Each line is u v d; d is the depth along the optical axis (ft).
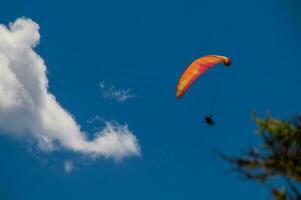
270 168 95.04
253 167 95.91
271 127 101.91
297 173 93.20
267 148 98.27
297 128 100.63
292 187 92.43
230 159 97.14
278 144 98.58
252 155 96.89
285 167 93.50
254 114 103.71
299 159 95.45
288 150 95.81
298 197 91.91
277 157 94.94
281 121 102.06
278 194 92.79
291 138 100.12
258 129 102.63
